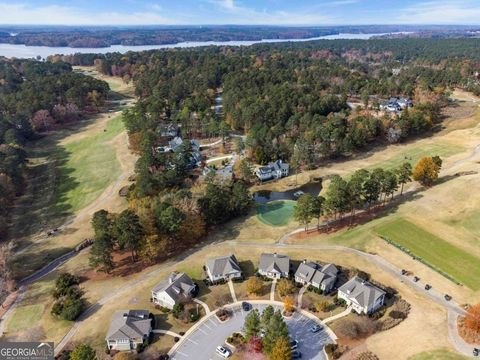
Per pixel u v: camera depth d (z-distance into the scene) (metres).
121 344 66.94
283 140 155.50
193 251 95.44
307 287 80.19
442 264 84.44
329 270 82.12
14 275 88.88
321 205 99.62
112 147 165.75
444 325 68.50
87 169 146.75
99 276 88.00
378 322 69.81
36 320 75.69
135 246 89.12
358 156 153.00
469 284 78.38
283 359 59.34
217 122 176.25
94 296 81.06
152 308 76.44
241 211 112.56
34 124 183.12
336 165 146.00
